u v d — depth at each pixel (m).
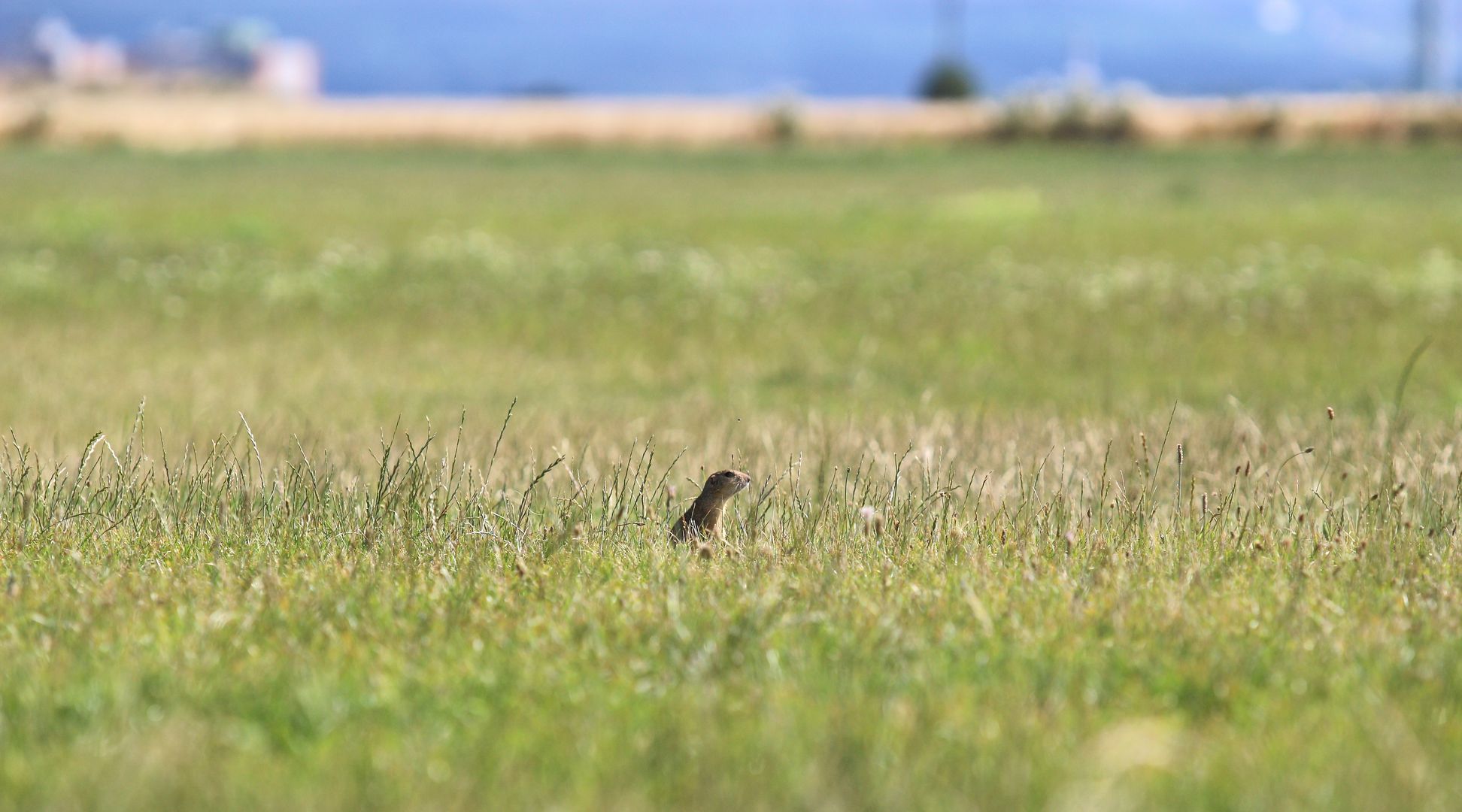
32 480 24.88
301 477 23.75
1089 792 11.73
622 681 14.48
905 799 11.69
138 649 15.37
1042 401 36.81
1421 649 15.40
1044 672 14.46
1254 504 22.73
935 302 56.62
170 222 90.81
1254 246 76.06
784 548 19.55
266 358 44.12
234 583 17.72
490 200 116.44
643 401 36.66
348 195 120.69
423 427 31.97
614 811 11.52
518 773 12.25
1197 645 15.40
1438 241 77.25
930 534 20.45
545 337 48.94
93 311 53.34
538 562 19.06
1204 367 42.31
